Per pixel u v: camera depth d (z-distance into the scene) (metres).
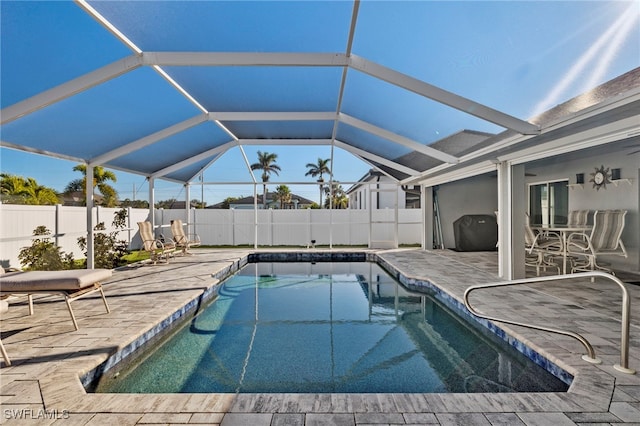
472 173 7.98
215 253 10.87
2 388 2.62
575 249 7.60
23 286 3.86
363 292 7.14
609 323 3.91
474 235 11.09
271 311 5.81
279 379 3.45
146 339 4.02
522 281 3.19
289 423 2.18
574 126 4.22
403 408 2.34
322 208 13.46
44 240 7.38
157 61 4.27
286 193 14.39
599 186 7.61
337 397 2.48
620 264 7.11
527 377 3.44
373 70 4.37
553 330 3.19
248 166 12.02
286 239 13.40
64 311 4.58
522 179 6.27
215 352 4.12
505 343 3.92
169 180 11.31
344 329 4.92
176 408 2.34
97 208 9.51
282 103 6.72
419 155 8.43
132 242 11.60
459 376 3.49
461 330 4.86
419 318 5.43
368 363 3.81
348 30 3.91
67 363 3.05
